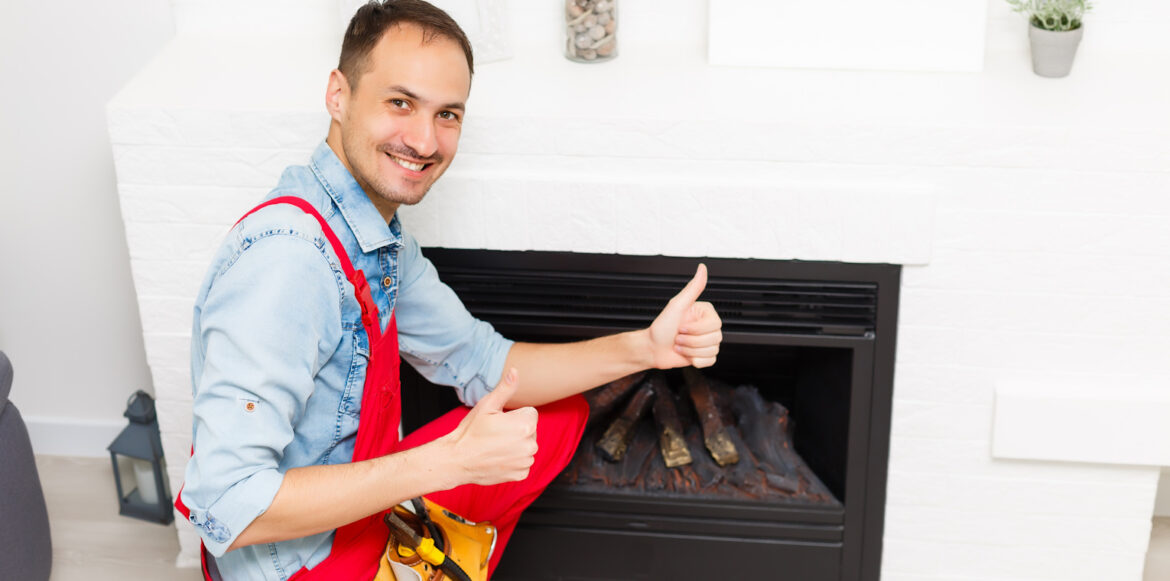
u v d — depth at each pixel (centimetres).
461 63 148
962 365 202
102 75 225
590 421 223
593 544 220
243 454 137
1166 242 188
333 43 217
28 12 221
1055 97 191
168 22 221
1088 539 213
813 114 187
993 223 190
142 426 233
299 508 138
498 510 179
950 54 199
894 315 199
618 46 210
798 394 229
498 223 197
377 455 160
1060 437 202
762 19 200
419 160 149
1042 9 195
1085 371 200
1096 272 192
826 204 190
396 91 144
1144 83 195
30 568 212
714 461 219
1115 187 185
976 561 218
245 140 194
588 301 204
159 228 202
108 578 229
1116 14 204
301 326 140
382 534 159
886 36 199
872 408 207
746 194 191
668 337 171
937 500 213
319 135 193
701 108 190
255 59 210
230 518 137
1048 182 186
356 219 149
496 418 140
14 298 248
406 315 177
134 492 246
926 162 186
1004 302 196
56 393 257
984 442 207
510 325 208
